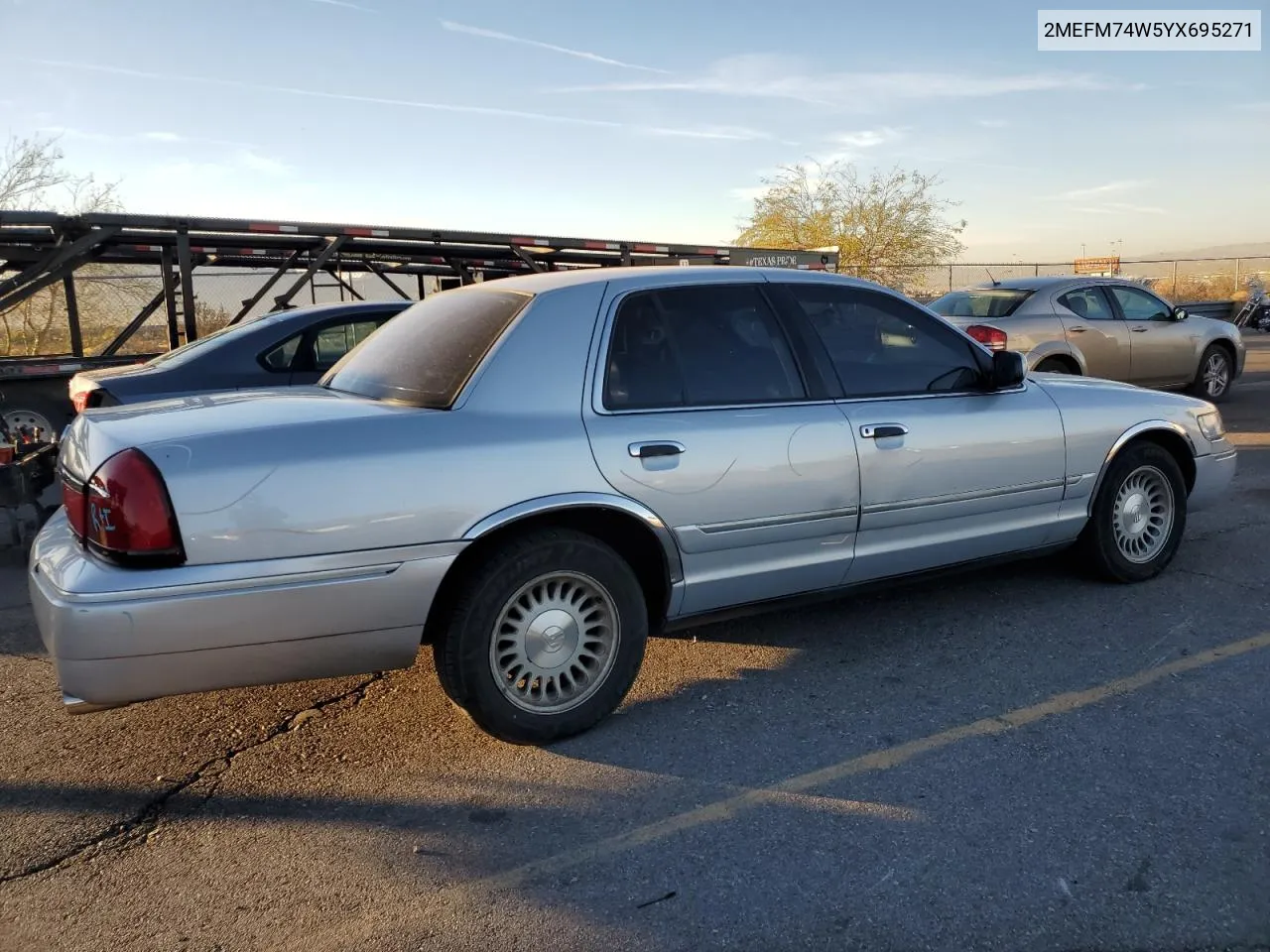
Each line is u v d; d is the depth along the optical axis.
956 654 4.36
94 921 2.64
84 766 3.52
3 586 5.80
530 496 3.35
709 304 3.95
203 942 2.55
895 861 2.82
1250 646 4.32
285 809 3.20
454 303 4.11
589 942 2.51
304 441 3.12
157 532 2.90
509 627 3.45
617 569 3.58
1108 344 10.81
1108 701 3.83
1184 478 5.40
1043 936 2.49
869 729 3.67
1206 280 34.53
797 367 4.05
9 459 6.14
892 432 4.14
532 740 3.55
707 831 3.01
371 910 2.67
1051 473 4.69
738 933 2.53
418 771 3.44
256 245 10.74
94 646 2.86
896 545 4.26
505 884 2.77
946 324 4.56
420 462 3.21
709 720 3.78
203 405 3.59
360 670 3.25
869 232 33.56
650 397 3.70
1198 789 3.16
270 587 3.01
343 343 7.35
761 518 3.84
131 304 13.12
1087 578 5.28
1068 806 3.08
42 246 9.88
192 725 3.83
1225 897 2.62
